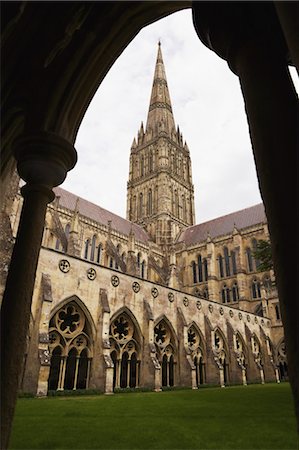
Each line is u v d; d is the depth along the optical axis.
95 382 25.66
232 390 26.47
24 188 6.30
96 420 10.91
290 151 2.80
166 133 87.44
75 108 6.85
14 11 5.04
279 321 52.09
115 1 6.32
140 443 7.43
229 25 3.82
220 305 43.19
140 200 84.19
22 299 5.39
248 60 3.54
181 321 35.44
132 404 16.39
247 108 3.43
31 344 22.95
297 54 2.43
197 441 7.59
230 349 41.41
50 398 20.69
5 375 4.71
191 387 32.19
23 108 6.76
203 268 66.19
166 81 103.94
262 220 65.19
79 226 51.53
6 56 6.22
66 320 27.41
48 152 6.12
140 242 63.34
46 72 6.57
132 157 92.12
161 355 33.19
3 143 7.18
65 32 6.18
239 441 7.54
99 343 26.72
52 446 7.10
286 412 12.30
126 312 30.67
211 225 75.38
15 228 39.03
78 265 27.75
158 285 34.91
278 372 49.00
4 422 4.43
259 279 58.56
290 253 2.53
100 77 7.12
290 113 3.04
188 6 7.04
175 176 84.75
